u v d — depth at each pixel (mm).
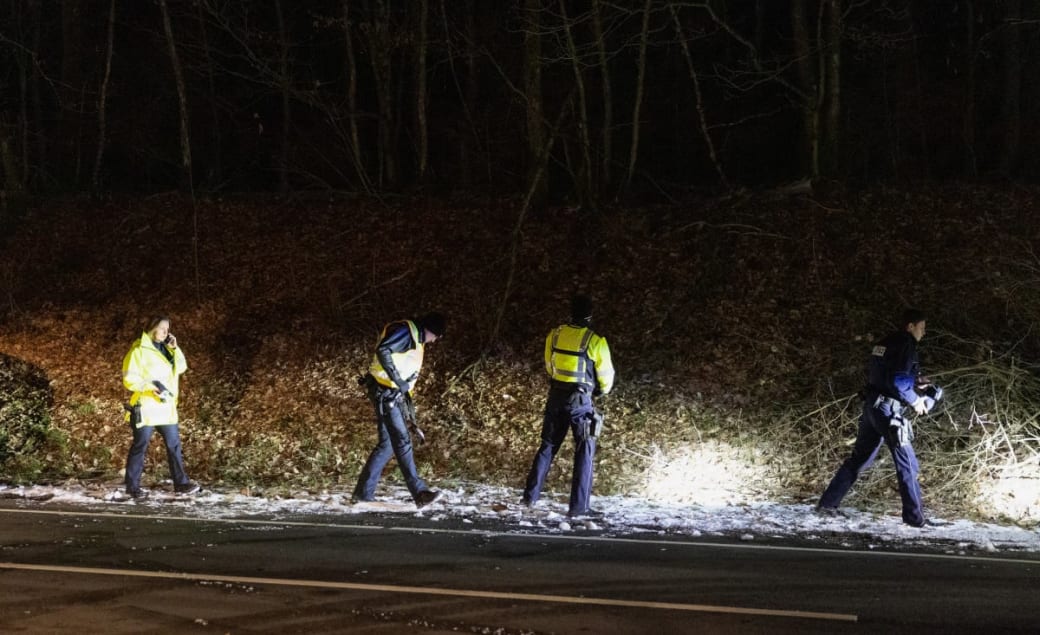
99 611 5996
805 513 9414
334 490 10430
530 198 15453
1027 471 10188
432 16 19750
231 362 14414
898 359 9008
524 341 14086
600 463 11305
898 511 9672
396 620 5867
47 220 19125
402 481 10977
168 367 10086
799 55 16844
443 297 15344
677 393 12508
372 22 19516
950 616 6031
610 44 19438
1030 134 18250
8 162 19812
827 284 14109
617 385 12781
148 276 16969
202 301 16047
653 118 20781
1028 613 6109
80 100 21250
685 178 20766
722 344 13273
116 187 22375
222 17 19062
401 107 21125
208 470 11570
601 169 19109
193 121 22344
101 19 22062
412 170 21453
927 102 19719
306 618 5895
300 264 16578
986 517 9516
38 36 21672
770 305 13867
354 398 13188
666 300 14391
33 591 6418
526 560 7391
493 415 12664
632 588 6609
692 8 19375
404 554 7547
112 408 13359
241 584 6629
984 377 11281
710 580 6844
